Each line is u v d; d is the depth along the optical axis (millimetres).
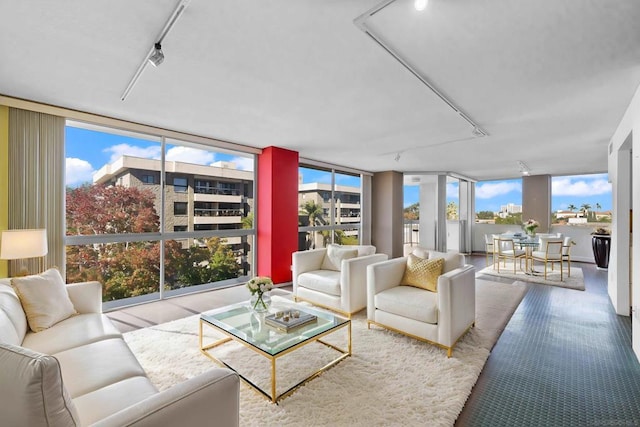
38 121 3244
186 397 1071
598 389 2172
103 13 1771
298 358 2545
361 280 3648
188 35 1986
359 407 1924
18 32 1952
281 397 2010
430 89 2789
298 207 5699
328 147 5238
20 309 2076
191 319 3461
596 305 4133
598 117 3520
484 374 2373
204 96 3012
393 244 7848
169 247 4422
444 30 1912
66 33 1972
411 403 1961
